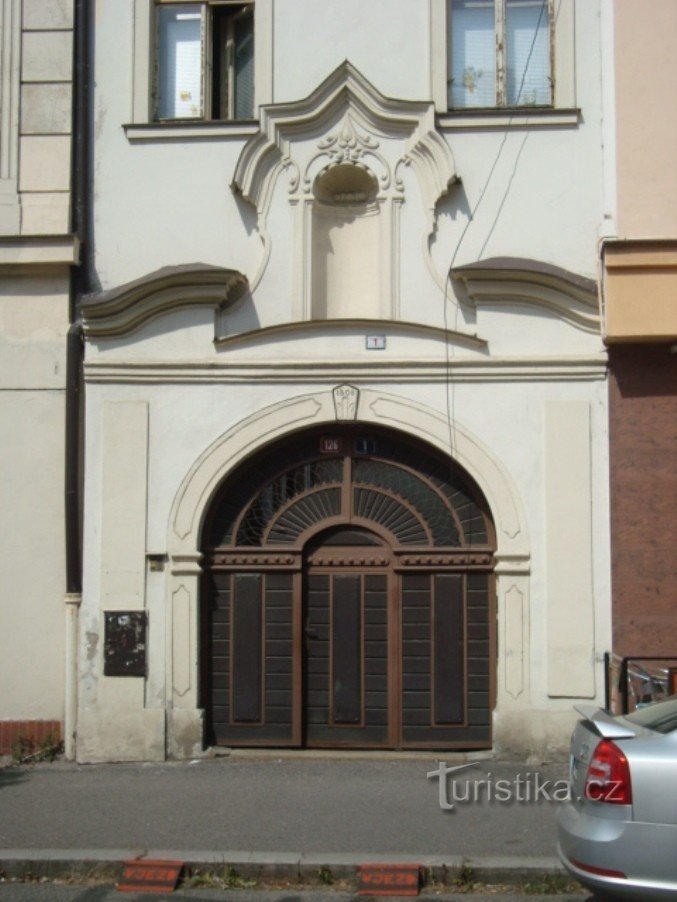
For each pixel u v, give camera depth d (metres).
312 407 9.89
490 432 9.77
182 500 9.88
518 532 9.66
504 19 10.62
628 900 5.41
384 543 10.11
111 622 9.77
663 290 9.52
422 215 10.16
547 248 10.09
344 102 10.27
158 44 10.81
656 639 9.50
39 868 7.03
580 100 10.22
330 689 10.03
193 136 10.41
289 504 10.14
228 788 8.78
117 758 9.67
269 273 10.16
